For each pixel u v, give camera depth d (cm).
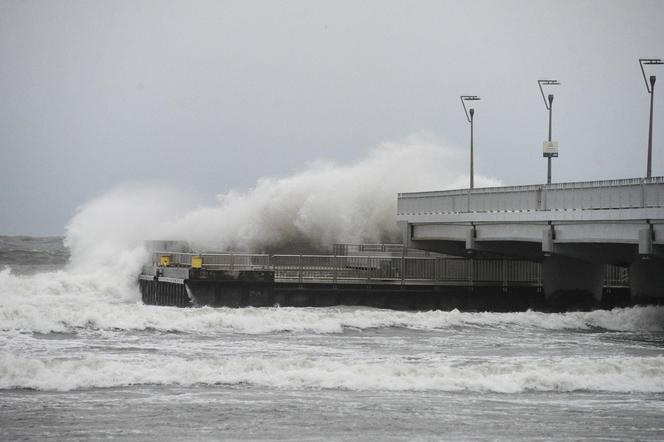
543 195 13950
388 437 6391
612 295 16100
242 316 11338
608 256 13975
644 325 12950
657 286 13912
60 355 8894
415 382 8006
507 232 14812
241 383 7912
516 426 6750
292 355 9294
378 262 15812
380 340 10719
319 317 11719
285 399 7381
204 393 7519
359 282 15088
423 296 15500
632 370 8512
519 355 9788
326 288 14900
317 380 7975
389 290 15275
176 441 6222
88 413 6838
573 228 13412
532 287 16112
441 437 6419
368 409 7112
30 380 7656
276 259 16675
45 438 6238
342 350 9788
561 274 15188
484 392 7888
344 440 6303
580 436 6544
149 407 7031
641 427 6819
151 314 11294
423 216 16912
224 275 14175
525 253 15575
